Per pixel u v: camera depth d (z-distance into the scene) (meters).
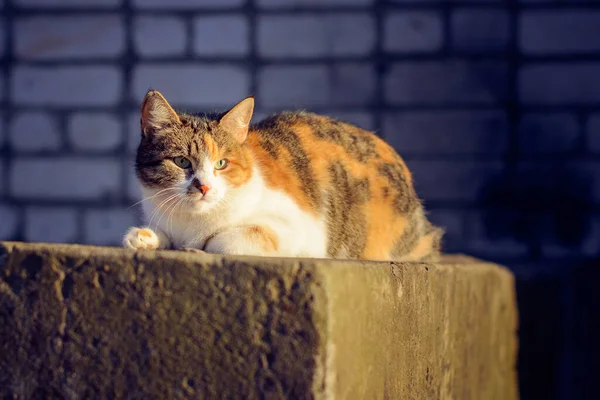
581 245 8.97
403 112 9.03
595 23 8.92
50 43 9.23
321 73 9.05
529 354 8.83
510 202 9.00
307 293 3.47
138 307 3.58
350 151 5.43
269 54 9.08
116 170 9.20
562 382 8.75
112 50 9.19
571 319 8.46
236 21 9.09
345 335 3.62
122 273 3.60
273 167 4.98
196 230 4.71
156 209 4.75
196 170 4.67
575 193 8.97
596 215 8.95
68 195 9.24
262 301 3.50
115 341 3.60
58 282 3.64
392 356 4.23
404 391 4.43
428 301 4.85
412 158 9.05
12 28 9.24
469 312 5.92
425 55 9.01
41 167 9.27
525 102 8.99
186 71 9.14
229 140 4.82
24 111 9.26
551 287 8.88
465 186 9.02
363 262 4.04
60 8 9.20
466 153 9.02
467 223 9.02
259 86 9.09
